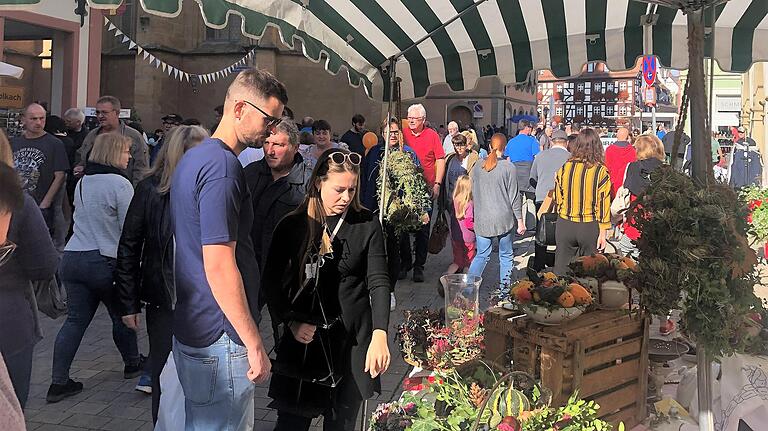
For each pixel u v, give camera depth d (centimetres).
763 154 1778
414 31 454
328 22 411
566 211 630
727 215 275
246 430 270
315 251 303
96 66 1566
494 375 298
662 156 675
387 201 651
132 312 383
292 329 304
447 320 363
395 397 473
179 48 2538
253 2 348
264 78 267
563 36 481
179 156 368
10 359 286
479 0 410
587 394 304
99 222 458
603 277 352
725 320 273
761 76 1805
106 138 464
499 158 773
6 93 1301
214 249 243
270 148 429
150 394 481
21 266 291
